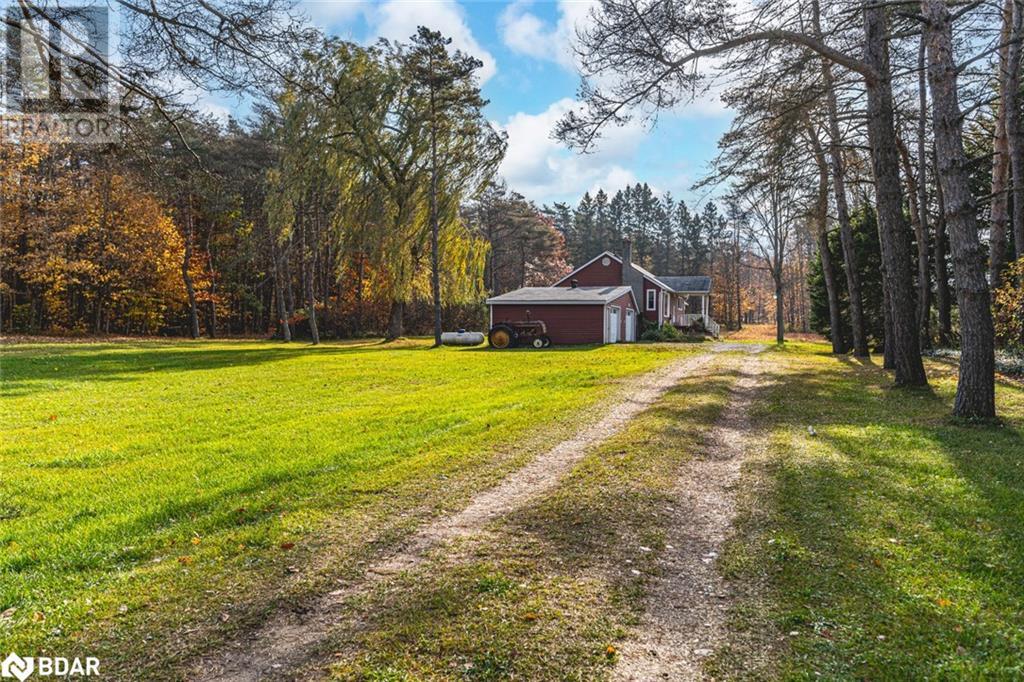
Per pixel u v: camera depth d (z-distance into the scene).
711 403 10.70
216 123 33.88
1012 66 13.15
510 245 62.59
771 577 4.17
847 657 3.21
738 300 63.88
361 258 43.97
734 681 3.06
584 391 12.88
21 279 32.41
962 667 3.07
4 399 12.34
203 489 6.13
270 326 46.66
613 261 42.38
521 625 3.58
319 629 3.60
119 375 16.64
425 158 30.55
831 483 6.00
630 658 3.27
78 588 4.10
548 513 5.41
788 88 11.72
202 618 3.72
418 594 3.97
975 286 8.64
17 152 27.66
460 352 25.84
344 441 8.21
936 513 5.11
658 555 4.59
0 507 5.72
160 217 34.78
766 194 14.26
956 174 8.74
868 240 25.89
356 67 27.17
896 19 12.29
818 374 15.48
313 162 28.72
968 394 8.64
